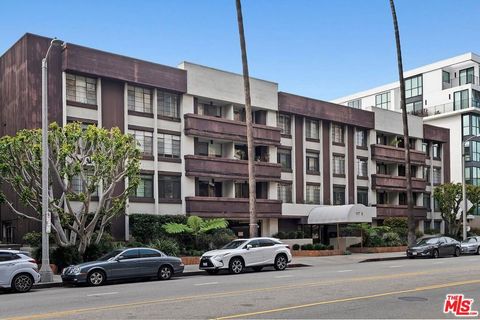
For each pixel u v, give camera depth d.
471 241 37.75
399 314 11.12
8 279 17.30
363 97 70.75
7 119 31.38
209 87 35.06
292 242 36.84
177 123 33.69
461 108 59.16
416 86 64.12
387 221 45.47
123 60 31.20
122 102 31.39
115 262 19.50
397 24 37.47
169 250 27.67
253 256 23.44
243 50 29.12
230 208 34.84
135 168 24.39
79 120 29.48
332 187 42.88
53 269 23.17
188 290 15.80
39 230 27.78
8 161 23.20
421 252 33.03
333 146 43.59
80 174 23.55
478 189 47.81
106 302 13.48
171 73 33.31
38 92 28.61
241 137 36.03
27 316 11.47
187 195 33.50
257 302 12.85
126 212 29.91
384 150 46.88
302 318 10.65
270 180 37.62
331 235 42.12
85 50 29.69
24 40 29.03
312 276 20.00
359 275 19.97
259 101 37.78
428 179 53.31
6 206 30.91
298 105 40.66
